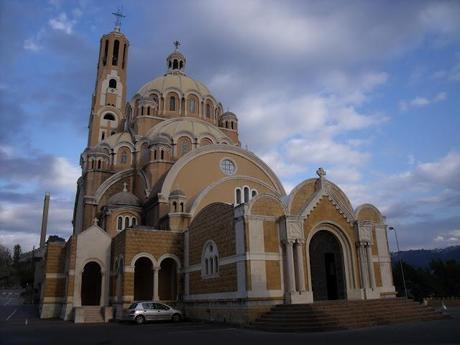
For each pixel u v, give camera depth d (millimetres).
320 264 31344
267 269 26531
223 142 56031
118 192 49531
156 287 35125
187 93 61594
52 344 17938
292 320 22812
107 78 68125
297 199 29781
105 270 37938
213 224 31328
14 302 67312
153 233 36156
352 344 15703
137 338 19781
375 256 31969
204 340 18297
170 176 42531
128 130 60875
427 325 22578
